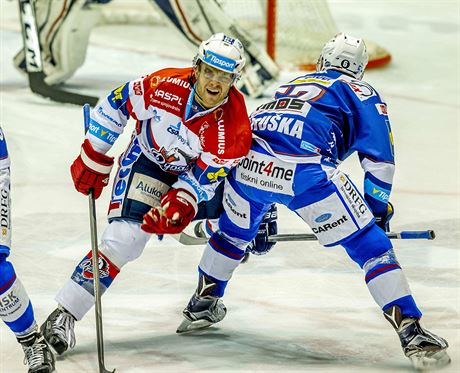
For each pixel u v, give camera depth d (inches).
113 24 1222.3
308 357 367.2
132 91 354.6
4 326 394.0
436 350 346.0
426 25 1288.1
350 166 684.7
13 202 578.6
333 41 381.4
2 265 327.0
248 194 369.4
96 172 363.3
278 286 458.9
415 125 805.9
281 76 970.7
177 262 488.4
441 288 454.6
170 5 847.7
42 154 678.5
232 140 350.0
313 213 358.0
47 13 852.0
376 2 1444.4
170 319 413.1
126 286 454.6
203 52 336.8
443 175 666.8
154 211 343.3
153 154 361.1
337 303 437.4
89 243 516.1
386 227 375.2
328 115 362.6
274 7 969.5
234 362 358.6
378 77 984.9
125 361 357.1
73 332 359.6
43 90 840.3
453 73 1015.6
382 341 388.2
